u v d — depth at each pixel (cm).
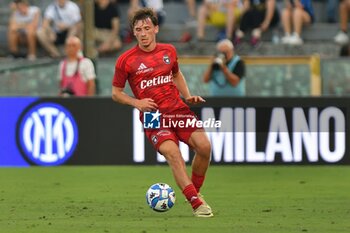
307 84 5397
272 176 4397
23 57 6341
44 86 5428
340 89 5384
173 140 3052
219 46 5059
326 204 3441
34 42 6275
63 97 4784
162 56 3086
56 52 6303
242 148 4744
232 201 3541
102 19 6294
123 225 2900
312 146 4741
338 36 6269
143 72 3073
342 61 5369
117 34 6331
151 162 4791
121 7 6944
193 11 6731
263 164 4750
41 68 5422
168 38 6631
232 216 3112
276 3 6888
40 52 6331
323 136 4738
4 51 6644
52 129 4809
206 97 4719
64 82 5062
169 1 7081
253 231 2777
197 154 3142
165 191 3133
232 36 6266
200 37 6372
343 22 6284
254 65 5412
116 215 3142
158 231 2773
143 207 3353
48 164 4812
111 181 4219
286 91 5403
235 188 3966
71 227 2873
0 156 4834
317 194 3753
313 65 5384
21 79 5431
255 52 6250
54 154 4816
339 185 4053
